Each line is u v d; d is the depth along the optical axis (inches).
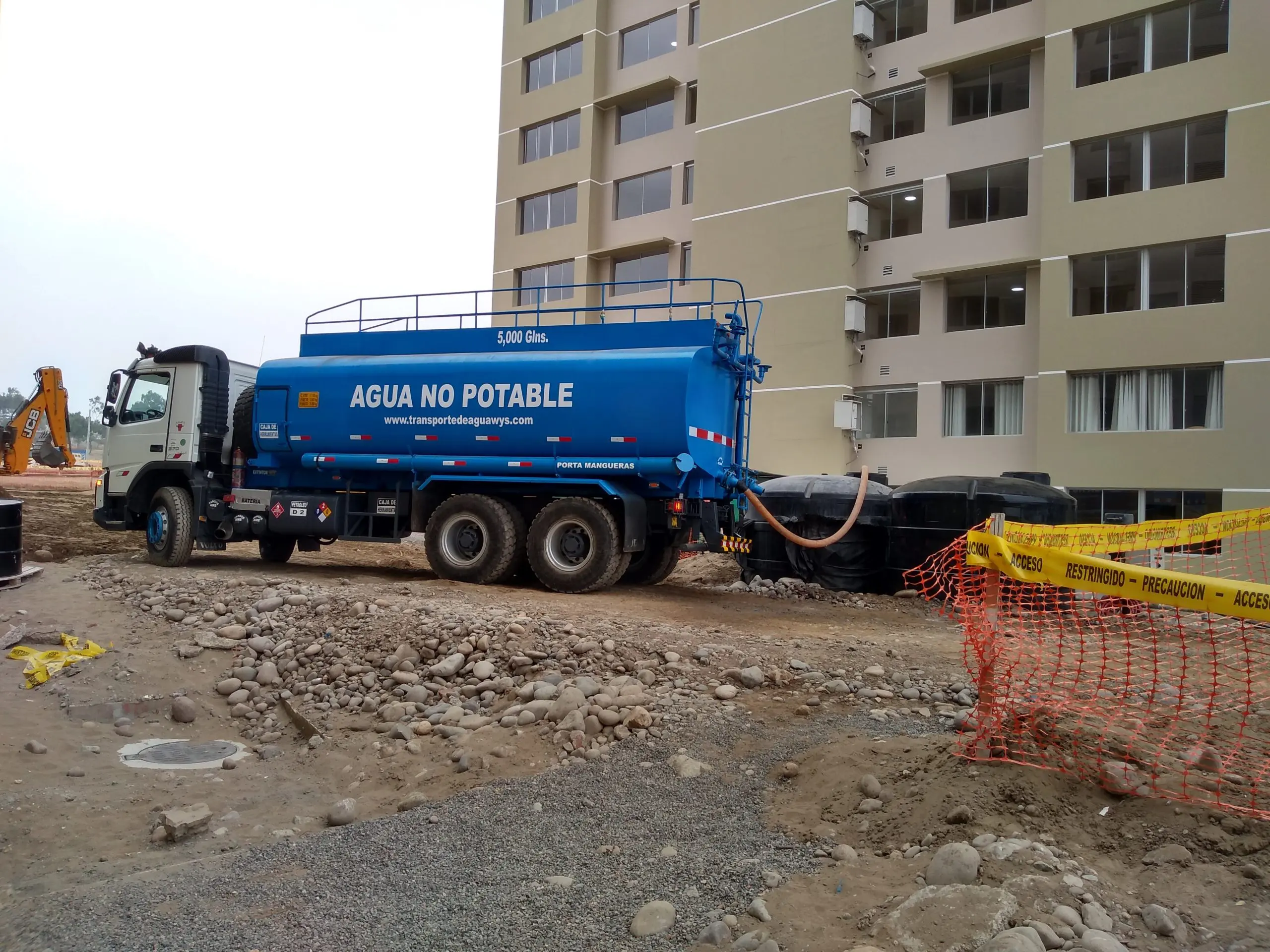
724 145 1039.0
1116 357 760.3
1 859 192.2
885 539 528.1
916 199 920.9
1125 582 161.5
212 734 281.7
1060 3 805.2
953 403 882.1
